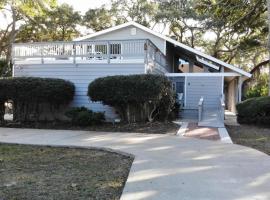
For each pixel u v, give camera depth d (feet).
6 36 122.72
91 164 26.22
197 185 19.63
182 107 72.79
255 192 18.40
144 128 46.75
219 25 123.54
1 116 55.01
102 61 56.03
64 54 57.41
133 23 74.84
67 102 56.13
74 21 131.34
